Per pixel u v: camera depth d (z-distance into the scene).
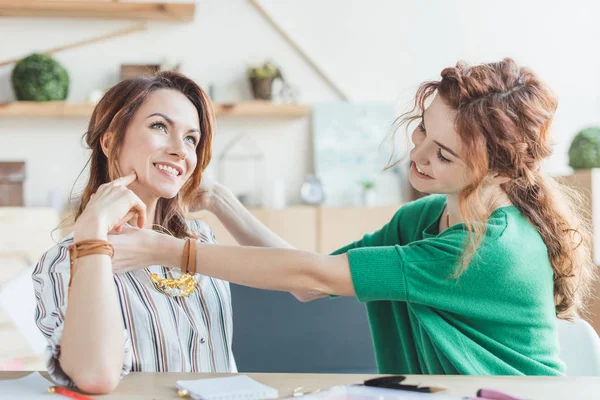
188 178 1.46
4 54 3.67
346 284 1.26
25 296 2.97
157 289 1.36
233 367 1.49
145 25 3.77
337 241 3.66
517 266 1.27
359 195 3.82
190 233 1.58
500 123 1.25
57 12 3.61
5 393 1.02
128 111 1.37
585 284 1.53
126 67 3.67
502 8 3.96
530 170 1.32
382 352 1.50
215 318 1.45
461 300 1.26
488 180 1.32
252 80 3.74
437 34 3.94
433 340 1.29
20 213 3.32
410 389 1.01
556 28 3.99
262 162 3.86
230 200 1.71
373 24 3.92
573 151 3.14
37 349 2.98
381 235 1.63
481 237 1.24
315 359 1.93
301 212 3.64
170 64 3.75
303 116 3.86
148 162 1.36
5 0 3.47
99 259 1.11
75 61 3.73
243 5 3.84
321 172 3.82
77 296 1.07
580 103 4.00
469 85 1.27
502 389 1.03
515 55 3.97
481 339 1.29
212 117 1.49
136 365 1.28
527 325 1.31
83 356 1.02
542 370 1.29
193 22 3.80
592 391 1.02
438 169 1.31
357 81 3.91
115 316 1.07
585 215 2.96
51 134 3.73
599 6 4.00
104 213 1.16
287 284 1.25
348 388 1.02
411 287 1.25
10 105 3.51
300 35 3.88
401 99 3.91
